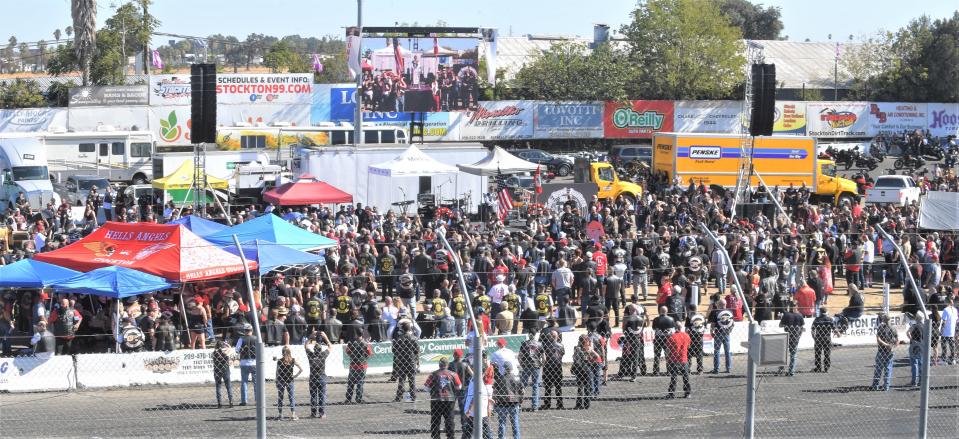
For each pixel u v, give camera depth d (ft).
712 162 155.43
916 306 80.89
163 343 69.82
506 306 75.15
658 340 67.26
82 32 199.00
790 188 138.62
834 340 80.94
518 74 231.30
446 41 171.12
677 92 239.30
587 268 82.64
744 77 239.30
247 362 60.75
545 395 58.75
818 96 258.98
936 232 106.83
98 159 168.66
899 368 72.18
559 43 234.38
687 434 52.16
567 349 73.97
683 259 94.12
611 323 85.97
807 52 292.20
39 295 72.49
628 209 122.42
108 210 127.34
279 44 293.02
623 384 65.77
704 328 67.46
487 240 94.68
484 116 213.05
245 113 206.59
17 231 107.34
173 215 118.01
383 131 183.62
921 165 216.95
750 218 125.49
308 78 209.97
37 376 65.51
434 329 75.25
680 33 238.27
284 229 86.43
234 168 155.02
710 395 62.13
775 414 57.11
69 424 55.72
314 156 137.08
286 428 54.85
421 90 171.32
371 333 73.15
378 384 68.33
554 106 218.18
